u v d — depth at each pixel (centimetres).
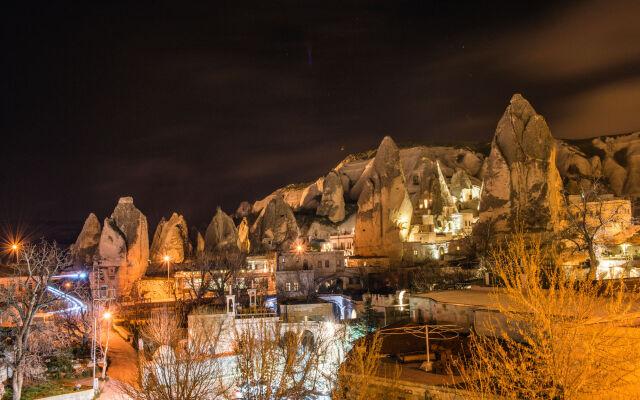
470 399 2253
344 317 7606
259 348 3347
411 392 2667
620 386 2070
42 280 4700
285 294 7950
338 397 2900
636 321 2420
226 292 8581
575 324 2097
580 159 16450
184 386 3009
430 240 9931
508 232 8069
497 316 3181
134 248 9750
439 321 3791
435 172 12031
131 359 5544
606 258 6838
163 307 7762
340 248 12712
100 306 6262
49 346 5144
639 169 16325
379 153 10438
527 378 2131
